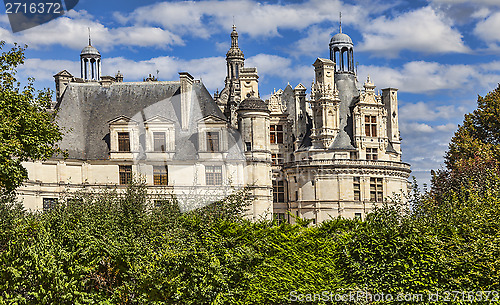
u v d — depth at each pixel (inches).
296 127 3159.5
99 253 907.4
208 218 1016.2
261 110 2426.2
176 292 867.4
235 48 4473.4
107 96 2341.3
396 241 932.0
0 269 848.9
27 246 875.4
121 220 1059.3
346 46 3206.2
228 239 921.5
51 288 845.2
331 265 952.9
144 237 984.9
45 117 1382.9
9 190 1262.3
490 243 880.9
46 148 1328.7
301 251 955.3
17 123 1214.9
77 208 1206.3
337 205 2915.8
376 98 3063.5
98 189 2137.1
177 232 939.3
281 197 3073.3
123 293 887.1
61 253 869.8
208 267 868.0
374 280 930.1
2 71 1312.7
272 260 925.2
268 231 972.6
